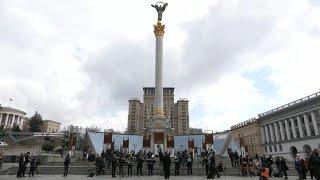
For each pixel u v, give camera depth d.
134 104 170.00
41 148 86.00
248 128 124.44
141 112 169.62
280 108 105.69
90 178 29.64
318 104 85.56
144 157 41.72
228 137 98.00
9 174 36.62
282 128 104.69
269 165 35.44
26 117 169.25
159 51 75.12
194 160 48.28
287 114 100.62
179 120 169.62
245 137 126.62
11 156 59.88
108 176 33.41
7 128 135.25
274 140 109.56
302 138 92.31
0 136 100.19
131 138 90.88
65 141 93.38
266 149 113.12
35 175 34.47
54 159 55.22
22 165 31.16
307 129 90.81
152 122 72.81
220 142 98.38
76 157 62.28
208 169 32.78
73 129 119.00
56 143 100.62
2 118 153.75
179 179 29.25
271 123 111.31
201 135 91.94
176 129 167.62
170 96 176.38
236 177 33.56
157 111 73.25
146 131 73.56
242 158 41.00
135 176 33.62
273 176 35.41
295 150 97.44
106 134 63.72
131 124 166.00
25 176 32.25
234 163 44.22
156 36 76.06
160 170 38.59
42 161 52.00
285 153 100.81
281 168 32.31
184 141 91.62
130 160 39.12
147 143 67.81
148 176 33.75
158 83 74.00
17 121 160.62
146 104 171.12
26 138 103.31
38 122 153.00
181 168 40.00
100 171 35.66
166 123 72.69
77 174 37.50
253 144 119.75
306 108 90.88
